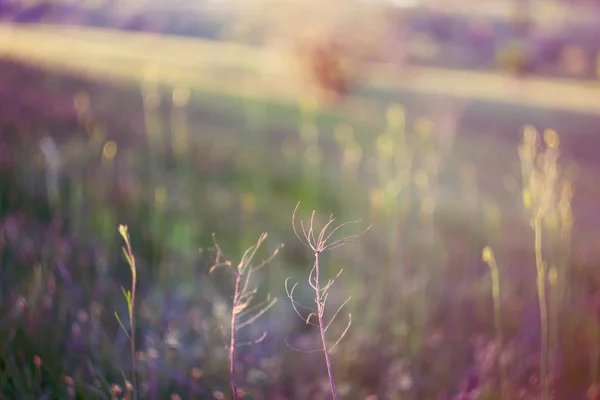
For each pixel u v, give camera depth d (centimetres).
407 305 247
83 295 205
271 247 332
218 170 485
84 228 262
